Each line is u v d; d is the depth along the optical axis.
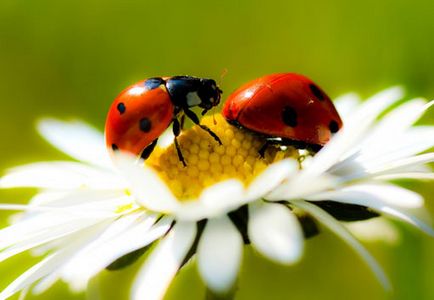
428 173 0.09
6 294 0.09
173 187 0.09
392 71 0.12
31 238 0.09
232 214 0.09
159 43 0.13
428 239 0.11
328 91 0.13
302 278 0.12
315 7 0.13
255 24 0.13
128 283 0.11
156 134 0.09
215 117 0.10
